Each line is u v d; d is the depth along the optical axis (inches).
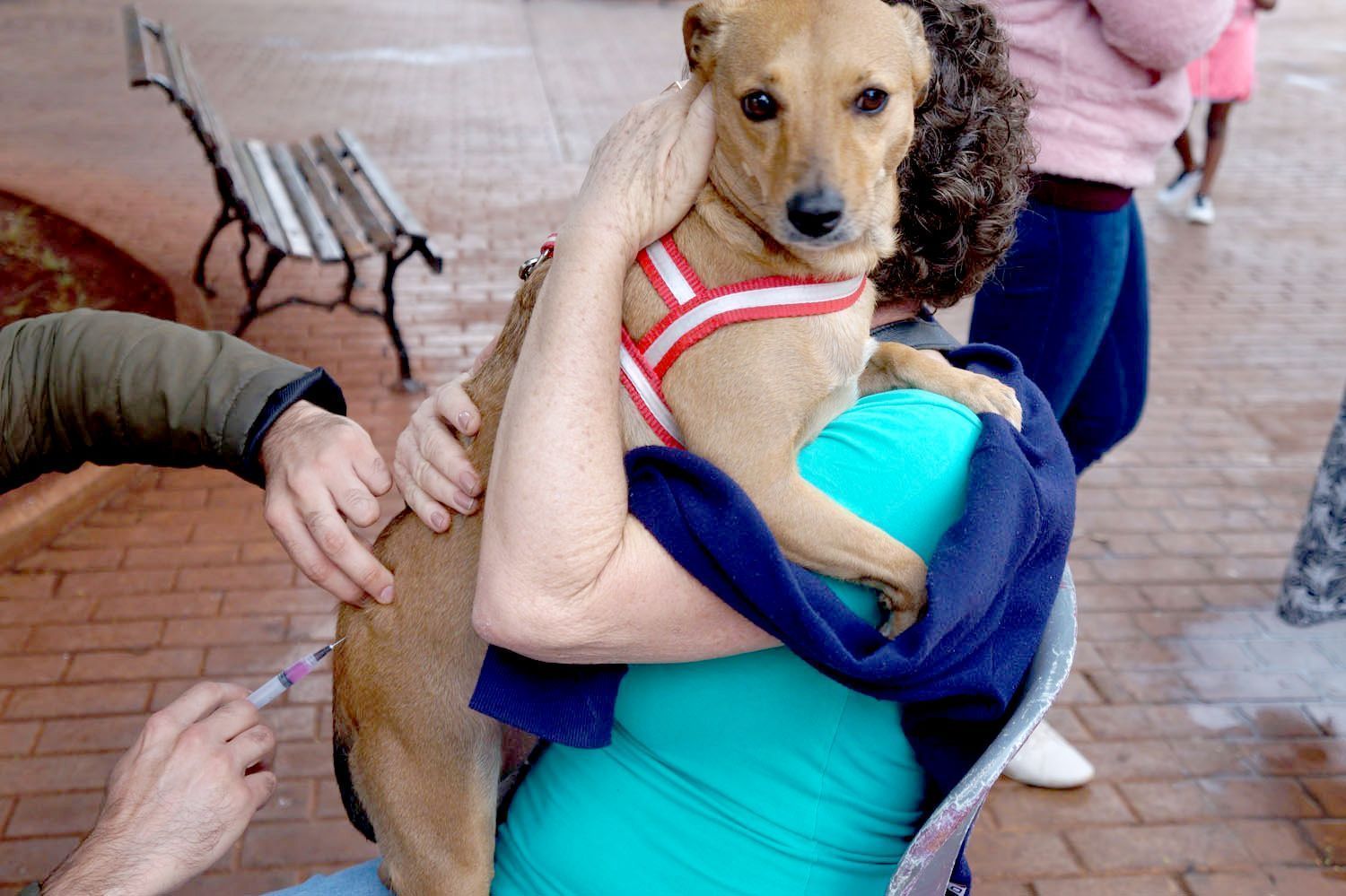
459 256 280.2
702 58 66.9
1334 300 275.4
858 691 51.4
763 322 62.4
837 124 62.8
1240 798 130.8
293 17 577.0
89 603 153.6
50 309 224.1
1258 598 165.8
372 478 66.6
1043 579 57.1
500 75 481.7
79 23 516.7
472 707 58.1
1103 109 119.1
